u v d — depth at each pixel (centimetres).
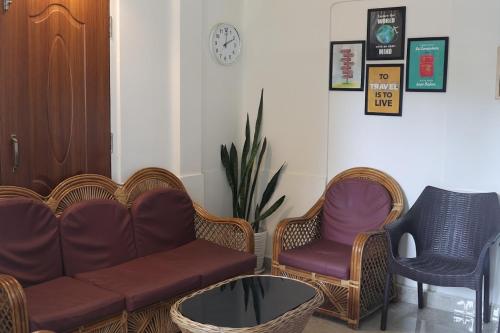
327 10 436
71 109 360
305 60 452
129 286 313
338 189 422
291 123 465
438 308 399
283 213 473
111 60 380
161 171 404
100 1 369
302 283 323
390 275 363
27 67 334
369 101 422
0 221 301
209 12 449
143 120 400
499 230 342
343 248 398
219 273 351
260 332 262
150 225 377
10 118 328
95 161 376
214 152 468
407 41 402
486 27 369
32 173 342
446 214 383
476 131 378
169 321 329
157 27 404
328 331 361
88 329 286
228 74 475
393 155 416
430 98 396
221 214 479
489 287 372
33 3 334
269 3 467
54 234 325
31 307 276
